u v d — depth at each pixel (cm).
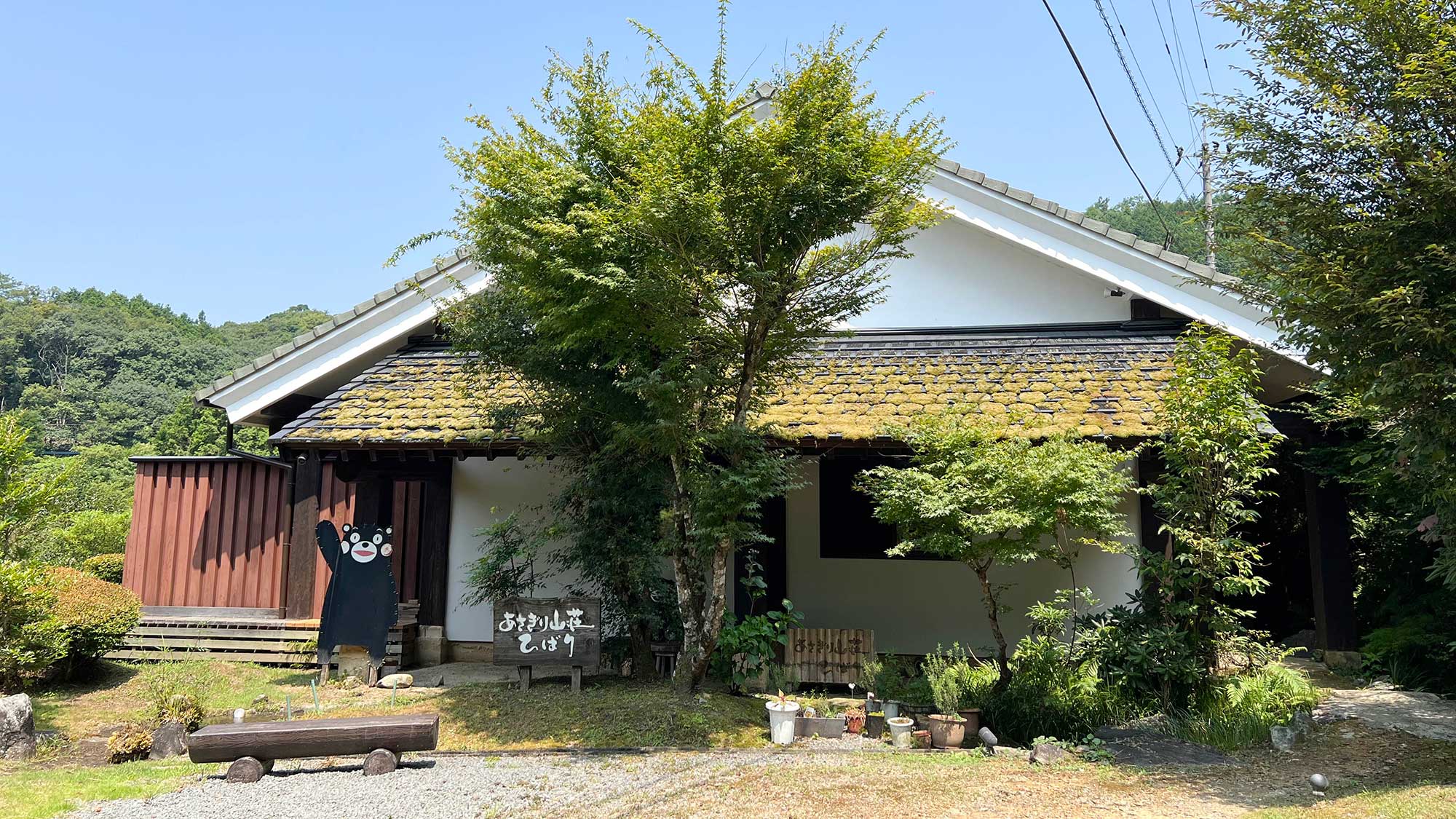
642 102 785
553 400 862
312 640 1095
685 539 837
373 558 984
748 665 884
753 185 715
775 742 738
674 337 747
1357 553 1152
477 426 976
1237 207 695
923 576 1058
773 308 758
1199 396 750
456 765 665
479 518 1137
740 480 743
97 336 6862
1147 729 745
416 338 1210
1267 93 665
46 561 1117
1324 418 938
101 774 651
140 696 950
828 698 886
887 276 858
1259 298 686
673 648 922
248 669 1072
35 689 951
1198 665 750
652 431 751
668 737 734
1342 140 611
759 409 843
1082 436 875
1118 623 794
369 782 619
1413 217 571
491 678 1009
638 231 711
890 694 849
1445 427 556
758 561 1034
